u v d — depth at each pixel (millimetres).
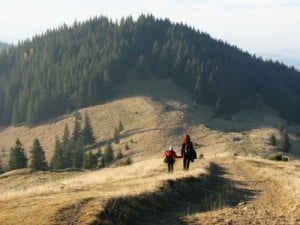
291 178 26734
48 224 11789
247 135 159000
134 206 14633
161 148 149875
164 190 17703
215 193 21156
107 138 171875
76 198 14391
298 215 15734
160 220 14242
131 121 184750
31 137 192125
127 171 34125
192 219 14430
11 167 103875
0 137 199500
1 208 14023
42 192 17562
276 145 138625
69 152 127812
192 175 23141
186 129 167500
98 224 12109
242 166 38562
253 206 17734
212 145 141250
